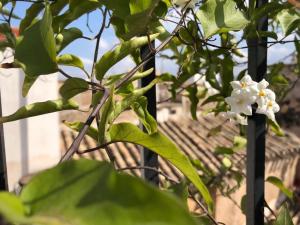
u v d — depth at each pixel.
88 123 0.19
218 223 0.31
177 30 0.26
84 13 0.25
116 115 0.22
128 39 0.22
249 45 0.32
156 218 0.10
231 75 0.40
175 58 0.43
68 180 0.11
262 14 0.31
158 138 0.18
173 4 0.27
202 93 0.52
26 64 0.19
